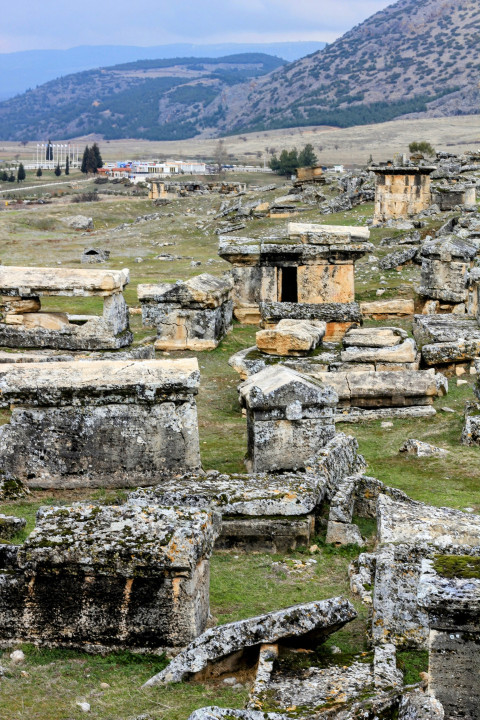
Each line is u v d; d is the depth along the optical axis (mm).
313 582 11070
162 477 15086
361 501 13336
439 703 7109
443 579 7391
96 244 63375
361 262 42281
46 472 15133
